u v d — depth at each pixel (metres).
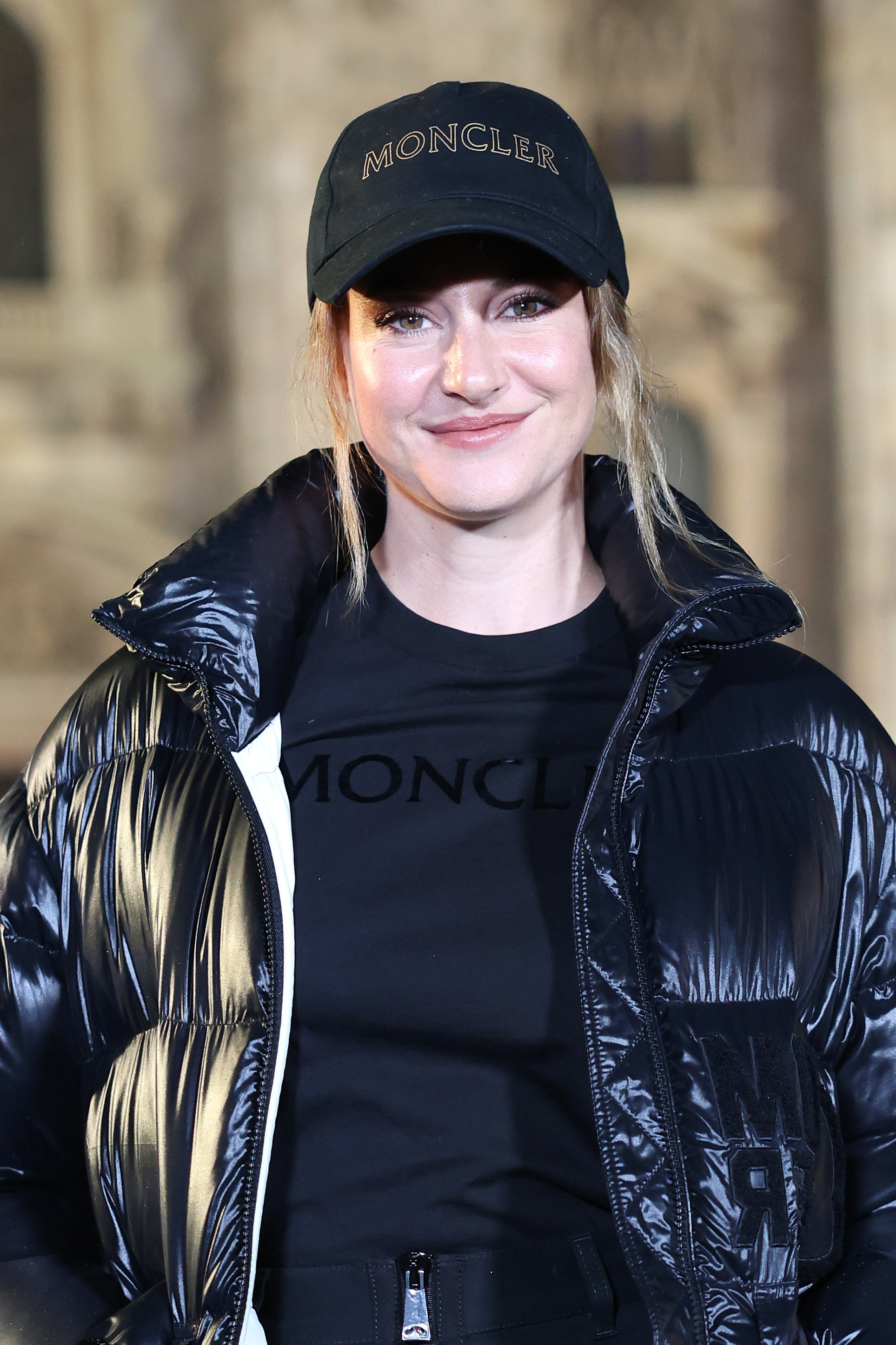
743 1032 2.01
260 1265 2.06
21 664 22.89
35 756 2.36
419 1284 1.97
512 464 2.09
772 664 2.35
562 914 2.08
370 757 2.19
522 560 2.24
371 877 2.10
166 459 22.94
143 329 22.69
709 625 2.10
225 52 22.80
